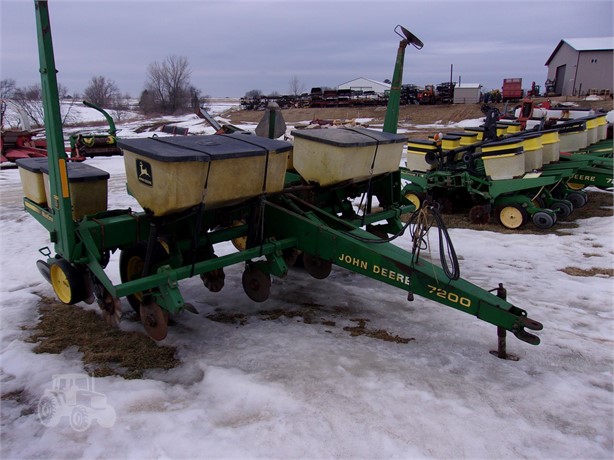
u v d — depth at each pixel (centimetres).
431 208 397
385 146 541
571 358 400
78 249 410
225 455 279
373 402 330
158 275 386
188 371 383
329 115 4603
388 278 426
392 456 281
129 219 428
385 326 462
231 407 326
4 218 924
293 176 576
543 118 1073
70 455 282
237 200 422
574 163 906
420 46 645
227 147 403
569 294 542
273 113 600
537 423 315
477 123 3706
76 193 439
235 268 640
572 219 902
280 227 491
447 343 426
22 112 1791
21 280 593
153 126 3741
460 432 303
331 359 391
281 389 343
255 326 464
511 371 379
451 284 393
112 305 409
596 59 5081
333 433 299
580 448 293
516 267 641
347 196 606
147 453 282
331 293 552
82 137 1897
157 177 367
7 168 1664
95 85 6281
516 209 823
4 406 336
